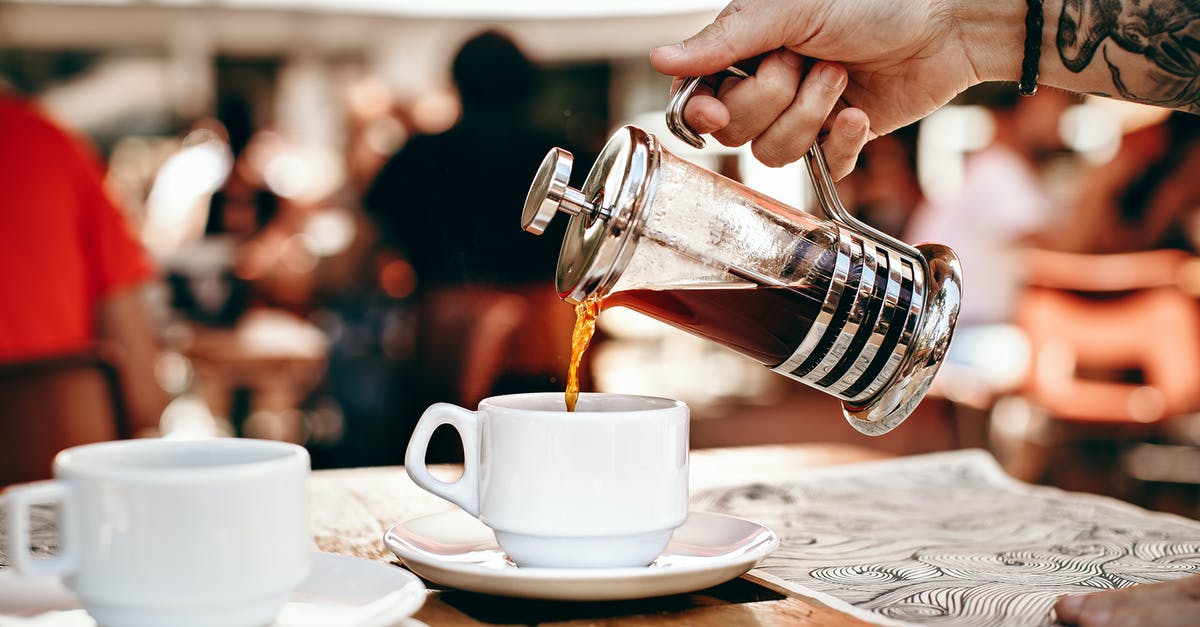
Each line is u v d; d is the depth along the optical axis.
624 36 3.86
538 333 1.84
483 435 0.71
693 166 0.71
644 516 0.69
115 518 0.58
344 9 4.60
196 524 0.58
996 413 2.39
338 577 0.67
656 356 3.37
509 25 4.02
